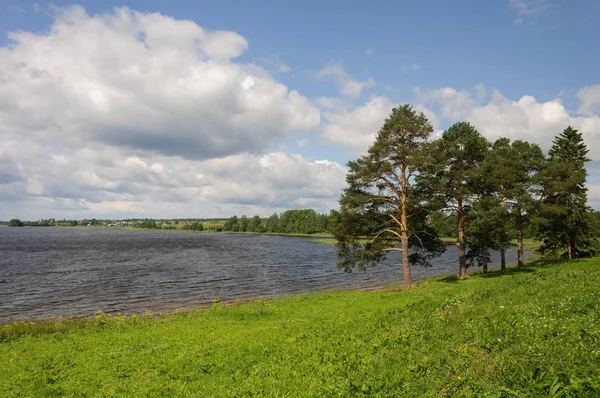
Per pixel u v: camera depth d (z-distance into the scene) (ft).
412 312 53.78
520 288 55.62
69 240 448.65
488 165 102.32
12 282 151.02
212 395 32.96
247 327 64.13
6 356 53.36
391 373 29.60
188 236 593.83
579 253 157.58
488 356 28.94
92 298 122.01
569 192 128.26
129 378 40.73
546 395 20.22
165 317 82.84
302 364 38.01
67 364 47.73
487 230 106.22
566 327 31.09
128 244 382.63
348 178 105.91
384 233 111.96
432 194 106.52
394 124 100.83
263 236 608.60
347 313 67.21
